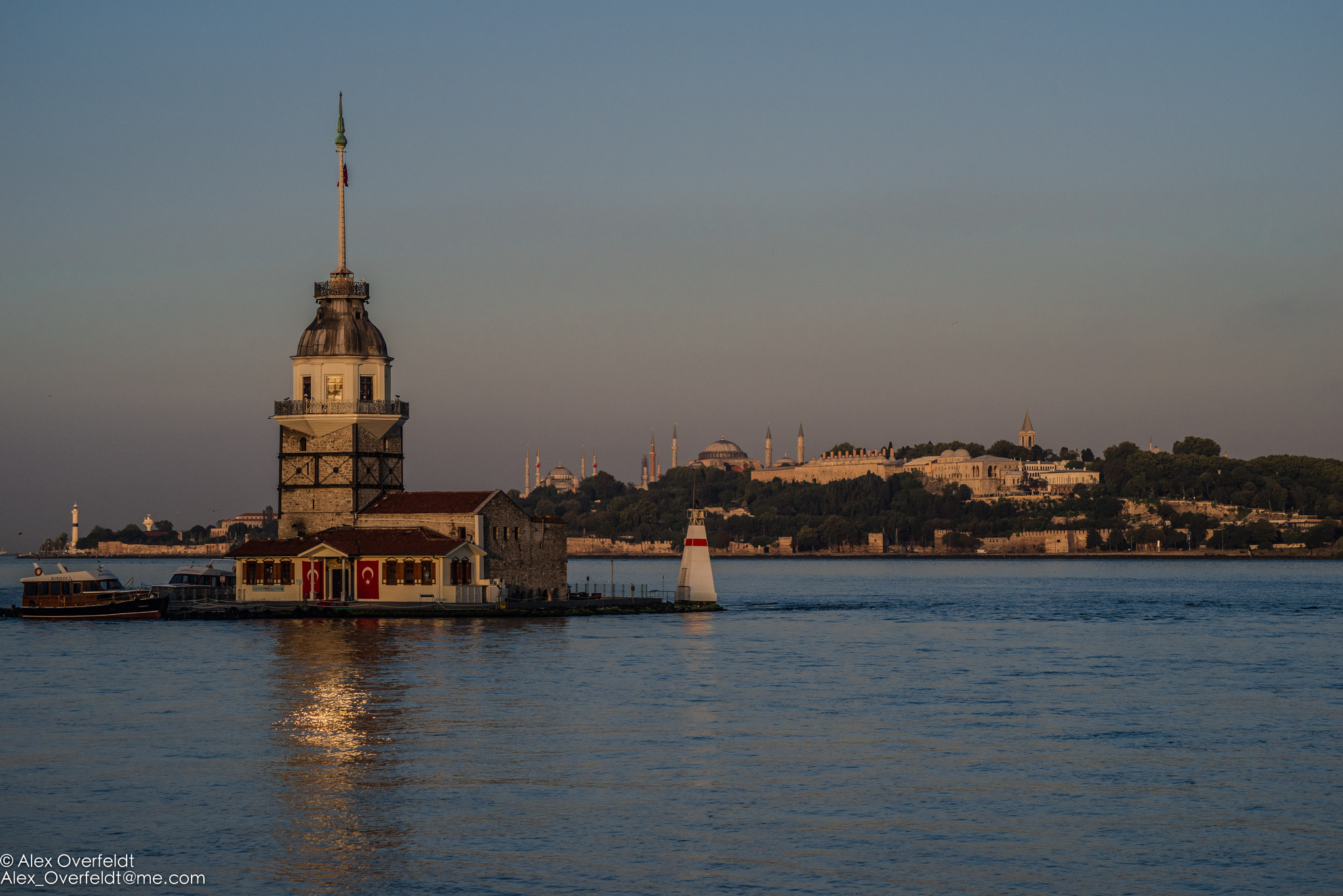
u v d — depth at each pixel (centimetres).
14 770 6247
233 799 5738
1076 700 8625
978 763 6519
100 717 7656
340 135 15725
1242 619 17150
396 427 15700
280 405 15338
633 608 16138
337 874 4766
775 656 11231
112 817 5459
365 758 6531
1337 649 12350
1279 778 6228
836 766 6425
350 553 14588
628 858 4950
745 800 5756
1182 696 8838
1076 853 5041
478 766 6381
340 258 15675
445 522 14888
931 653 11688
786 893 4588
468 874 4775
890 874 4791
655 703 8306
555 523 16462
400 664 10094
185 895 4572
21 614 14612
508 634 12662
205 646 11369
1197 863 4922
